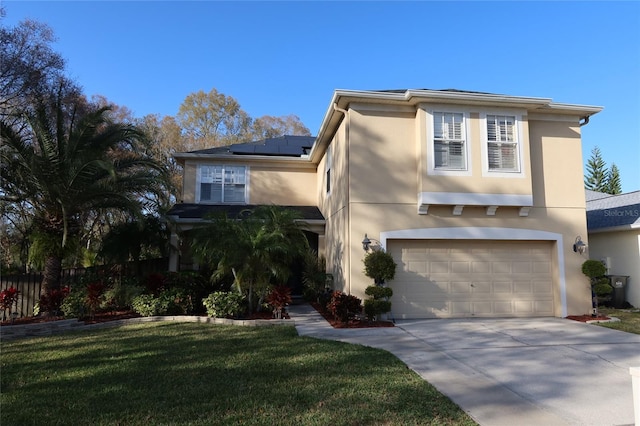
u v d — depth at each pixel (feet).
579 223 41.75
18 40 56.85
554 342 28.86
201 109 126.31
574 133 43.06
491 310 39.96
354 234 38.42
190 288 41.29
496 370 22.12
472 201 38.73
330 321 37.06
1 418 15.30
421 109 39.04
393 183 39.45
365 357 24.22
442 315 39.29
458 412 16.14
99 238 64.64
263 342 28.17
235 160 60.13
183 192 59.11
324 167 54.65
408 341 29.17
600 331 32.89
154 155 95.86
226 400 17.04
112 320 36.70
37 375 20.81
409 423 14.93
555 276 40.96
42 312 37.91
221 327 34.27
